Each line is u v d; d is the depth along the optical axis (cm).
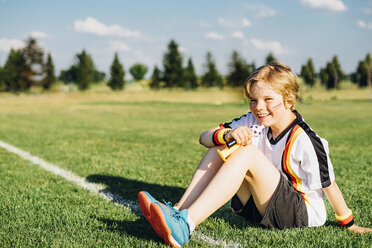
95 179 366
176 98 4819
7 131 854
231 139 189
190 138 734
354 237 200
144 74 10625
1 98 5059
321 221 204
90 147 598
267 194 189
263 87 181
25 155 512
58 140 685
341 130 908
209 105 2919
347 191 316
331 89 5928
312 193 199
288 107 189
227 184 179
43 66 7256
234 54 5712
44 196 298
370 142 672
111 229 217
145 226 223
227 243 197
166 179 369
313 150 182
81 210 259
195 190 196
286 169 193
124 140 695
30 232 211
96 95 5834
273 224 199
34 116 1501
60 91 7462
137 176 380
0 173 392
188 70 7838
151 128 974
